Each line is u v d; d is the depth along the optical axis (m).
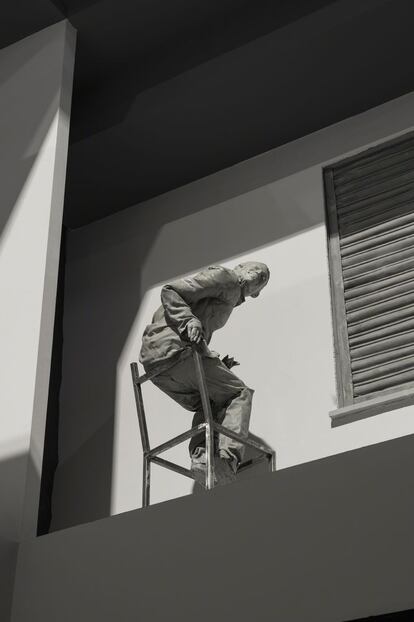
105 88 5.69
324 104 5.55
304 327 5.04
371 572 2.64
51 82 4.78
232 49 5.33
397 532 2.66
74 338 5.81
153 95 5.50
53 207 4.23
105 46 5.36
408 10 5.01
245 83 5.38
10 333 3.91
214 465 3.98
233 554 2.91
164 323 4.21
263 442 4.76
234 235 5.61
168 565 3.01
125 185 6.01
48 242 4.11
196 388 4.25
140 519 3.17
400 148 5.41
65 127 4.59
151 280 5.76
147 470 4.08
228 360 4.39
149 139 5.69
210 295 4.23
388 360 4.74
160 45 5.47
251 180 5.77
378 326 4.89
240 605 2.80
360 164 5.48
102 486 5.15
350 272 5.14
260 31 5.28
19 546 3.35
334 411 4.60
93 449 5.32
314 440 4.64
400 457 2.77
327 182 5.54
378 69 5.34
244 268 4.42
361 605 2.61
